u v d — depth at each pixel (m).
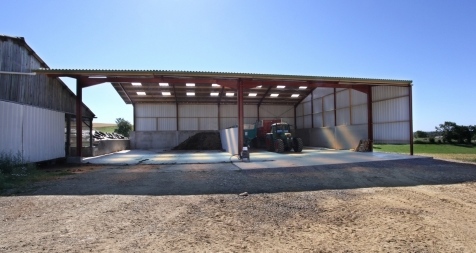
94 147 18.27
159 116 27.80
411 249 3.57
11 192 6.96
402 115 16.09
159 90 23.98
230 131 19.89
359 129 19.31
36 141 11.97
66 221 4.70
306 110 27.73
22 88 12.04
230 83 15.52
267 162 12.91
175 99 27.00
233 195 6.67
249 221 4.74
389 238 3.94
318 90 25.41
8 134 10.25
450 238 3.93
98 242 3.79
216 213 5.20
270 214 5.14
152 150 24.67
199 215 5.07
